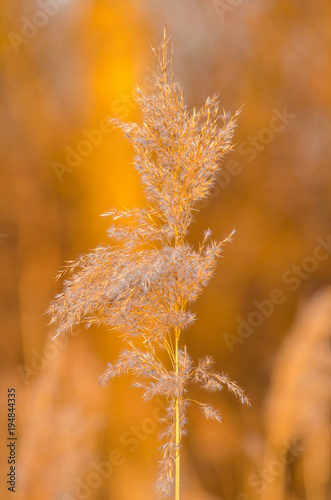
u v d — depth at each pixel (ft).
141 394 13.58
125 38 17.61
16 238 17.08
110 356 13.55
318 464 13.16
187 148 7.83
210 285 17.72
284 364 13.34
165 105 7.79
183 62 20.65
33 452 12.03
